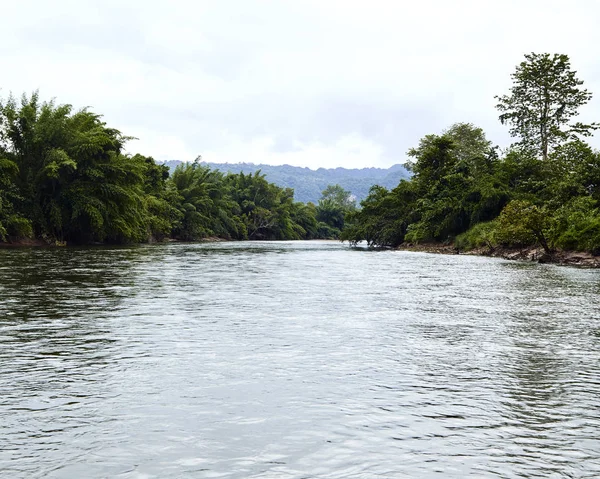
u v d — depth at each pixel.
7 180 39.91
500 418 4.87
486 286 16.19
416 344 7.92
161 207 65.44
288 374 6.22
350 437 4.39
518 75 57.69
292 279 18.33
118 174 47.22
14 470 3.75
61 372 6.23
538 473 3.77
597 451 4.16
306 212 132.50
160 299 12.59
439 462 3.94
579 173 38.34
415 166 72.31
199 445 4.20
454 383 5.95
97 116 50.00
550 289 15.43
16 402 5.18
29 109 43.44
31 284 15.20
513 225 32.91
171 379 5.98
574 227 29.27
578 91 56.22
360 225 64.31
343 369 6.48
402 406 5.16
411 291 14.84
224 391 5.57
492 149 53.34
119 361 6.75
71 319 9.70
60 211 43.34
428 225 50.62
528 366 6.70
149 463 3.88
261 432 4.48
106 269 20.84
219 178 107.38
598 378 6.20
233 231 98.81
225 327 9.09
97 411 4.95
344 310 11.16
